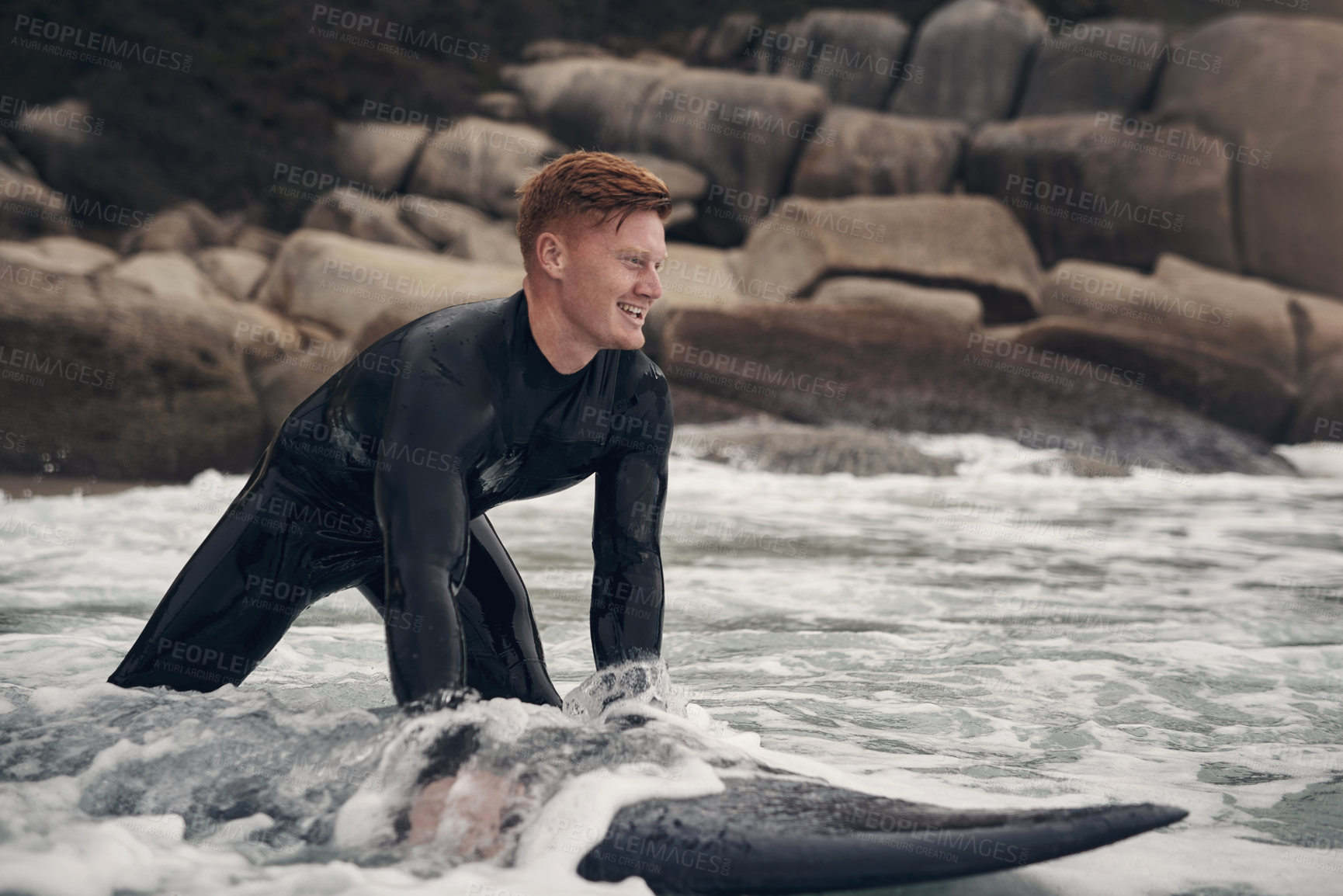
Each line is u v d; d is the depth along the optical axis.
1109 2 25.41
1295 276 19.02
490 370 2.11
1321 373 16.73
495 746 1.95
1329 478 13.84
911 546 6.72
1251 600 4.99
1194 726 2.93
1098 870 1.90
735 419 13.26
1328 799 2.32
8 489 8.75
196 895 1.60
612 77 20.89
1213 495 10.92
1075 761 2.59
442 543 1.99
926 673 3.50
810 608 4.64
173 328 10.61
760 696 3.19
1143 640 4.05
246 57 20.80
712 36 24.23
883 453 11.72
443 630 1.94
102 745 2.13
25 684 2.82
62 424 9.89
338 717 2.26
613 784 1.86
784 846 1.70
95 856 1.67
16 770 2.04
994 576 5.61
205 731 2.18
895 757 2.58
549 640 3.85
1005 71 22.19
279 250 17.28
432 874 1.70
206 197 19.44
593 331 2.11
